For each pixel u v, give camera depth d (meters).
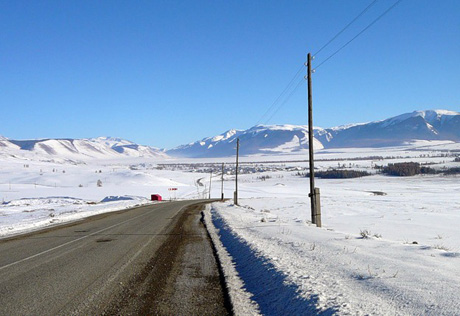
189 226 18.30
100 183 164.12
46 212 29.77
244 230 14.36
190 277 7.36
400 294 4.98
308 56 18.44
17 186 159.50
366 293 5.20
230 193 117.69
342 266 6.99
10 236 14.66
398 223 21.44
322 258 7.88
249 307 5.43
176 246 11.59
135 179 186.12
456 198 61.31
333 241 10.34
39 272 7.87
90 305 5.58
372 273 6.25
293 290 5.70
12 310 5.37
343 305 4.74
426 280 5.54
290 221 18.00
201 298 5.92
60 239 13.45
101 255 9.95
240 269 8.06
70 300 5.83
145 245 11.83
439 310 4.25
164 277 7.37
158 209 34.53
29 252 10.54
